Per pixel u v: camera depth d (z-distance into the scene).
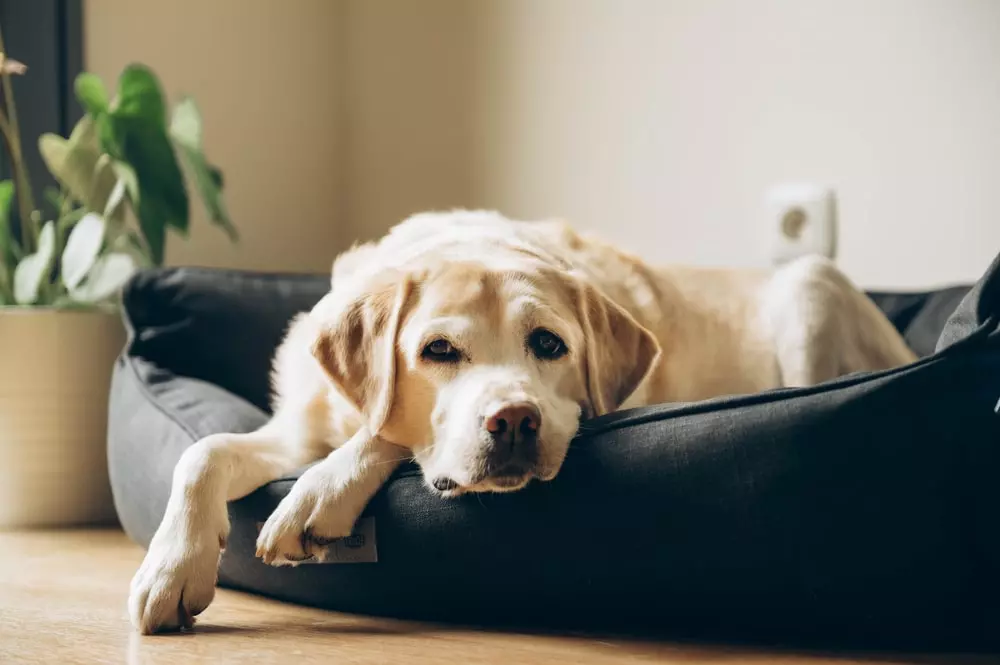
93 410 2.69
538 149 3.15
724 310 2.34
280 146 3.39
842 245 2.70
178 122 2.79
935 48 2.54
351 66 3.52
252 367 2.57
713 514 1.42
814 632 1.44
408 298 1.65
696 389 2.24
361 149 3.51
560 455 1.50
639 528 1.45
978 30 2.48
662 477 1.44
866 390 1.40
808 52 2.71
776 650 1.42
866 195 2.66
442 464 1.54
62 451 2.64
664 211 2.95
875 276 2.66
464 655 1.37
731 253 2.85
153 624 1.48
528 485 1.51
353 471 1.58
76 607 1.70
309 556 1.56
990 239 2.50
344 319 1.69
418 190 3.39
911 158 2.59
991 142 2.48
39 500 2.63
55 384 2.63
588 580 1.48
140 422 2.15
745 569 1.42
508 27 3.18
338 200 3.56
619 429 1.51
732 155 2.83
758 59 2.78
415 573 1.55
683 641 1.47
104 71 3.02
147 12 3.09
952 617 1.39
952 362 1.39
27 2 2.92
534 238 2.07
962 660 1.36
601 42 3.02
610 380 1.79
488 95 3.23
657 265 2.39
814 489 1.39
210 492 1.58
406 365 1.62
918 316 2.43
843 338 2.27
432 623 1.59
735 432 1.42
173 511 1.56
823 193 2.70
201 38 3.20
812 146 2.72
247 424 2.03
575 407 1.67
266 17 3.34
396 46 3.41
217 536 1.56
